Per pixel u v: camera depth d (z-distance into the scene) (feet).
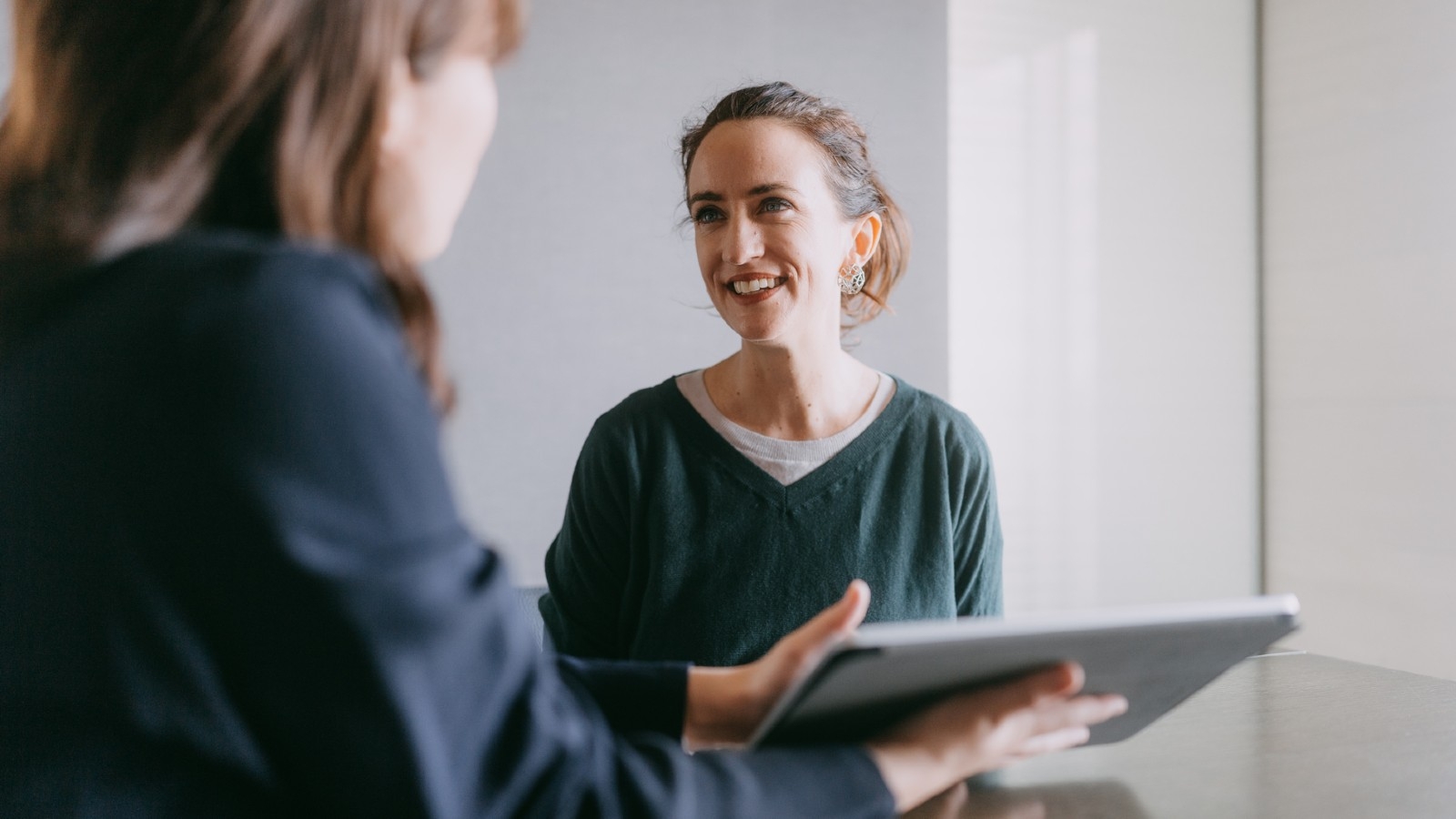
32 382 1.54
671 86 8.71
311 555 1.42
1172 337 10.68
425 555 1.51
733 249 3.94
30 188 1.67
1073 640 2.01
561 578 4.42
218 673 1.49
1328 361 10.25
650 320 8.71
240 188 1.68
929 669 1.95
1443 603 9.20
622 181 8.63
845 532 4.13
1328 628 10.27
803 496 4.13
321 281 1.53
